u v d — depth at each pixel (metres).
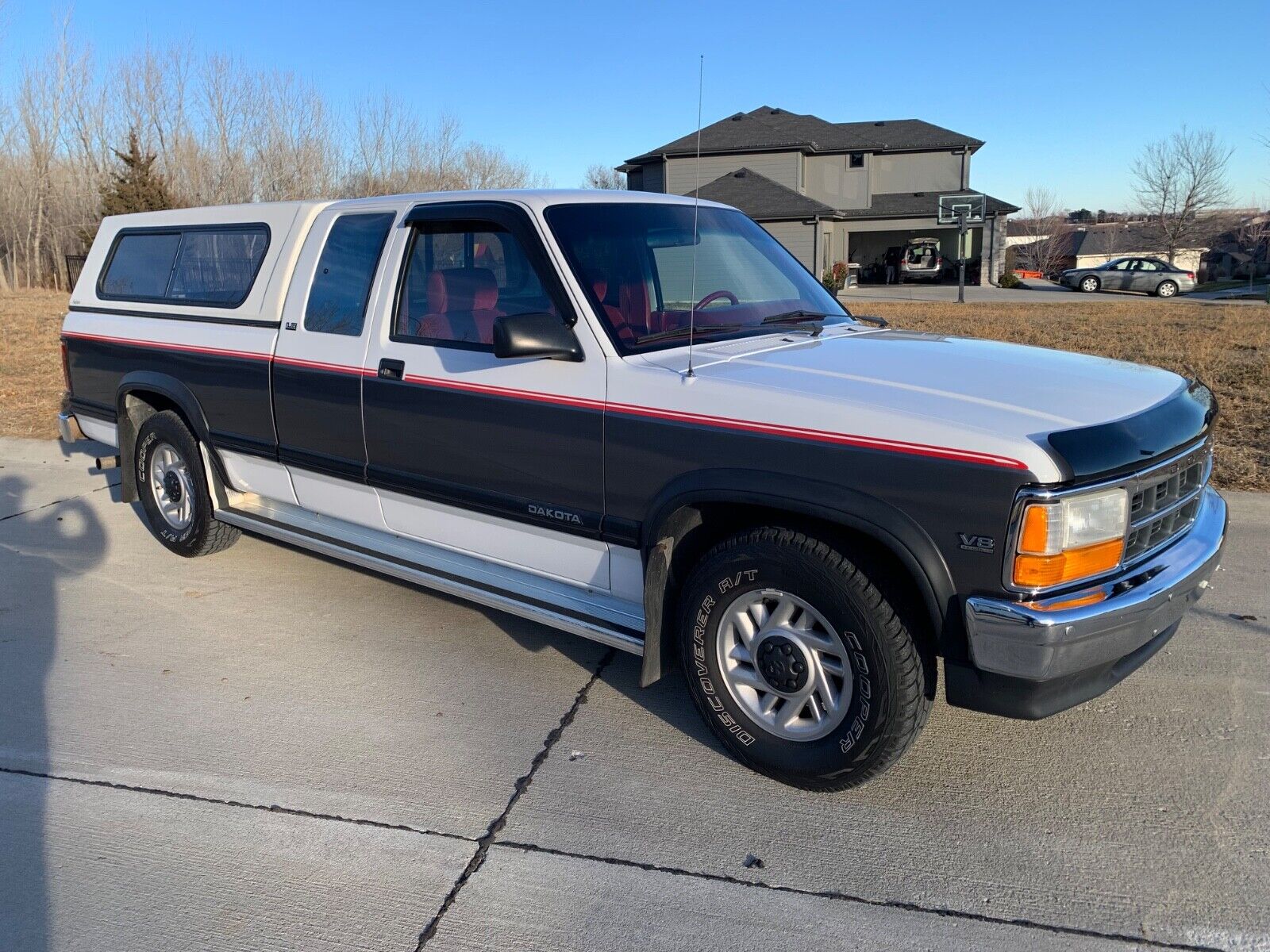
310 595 5.04
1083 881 2.76
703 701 3.36
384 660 4.26
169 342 5.17
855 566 2.91
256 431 4.77
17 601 4.97
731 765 3.41
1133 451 2.76
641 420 3.26
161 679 4.08
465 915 2.66
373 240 4.25
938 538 2.73
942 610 2.77
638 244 3.84
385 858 2.90
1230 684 3.89
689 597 3.29
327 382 4.31
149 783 3.30
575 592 3.75
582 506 3.51
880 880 2.78
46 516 6.52
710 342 3.62
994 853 2.89
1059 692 2.83
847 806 3.14
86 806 3.18
